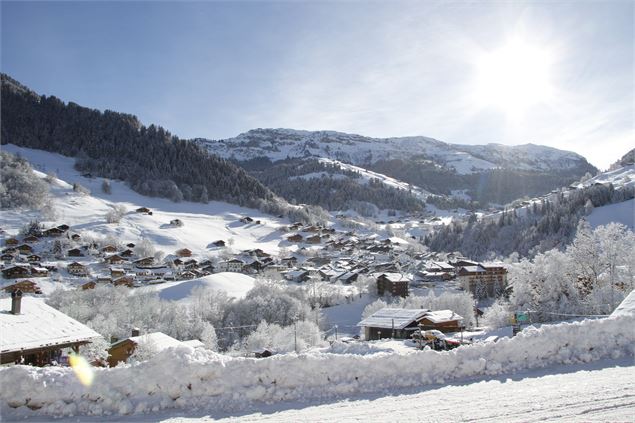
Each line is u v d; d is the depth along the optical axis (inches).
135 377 448.1
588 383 434.0
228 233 6628.9
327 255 6082.7
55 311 952.9
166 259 5029.5
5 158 6309.1
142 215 6427.2
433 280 4264.3
